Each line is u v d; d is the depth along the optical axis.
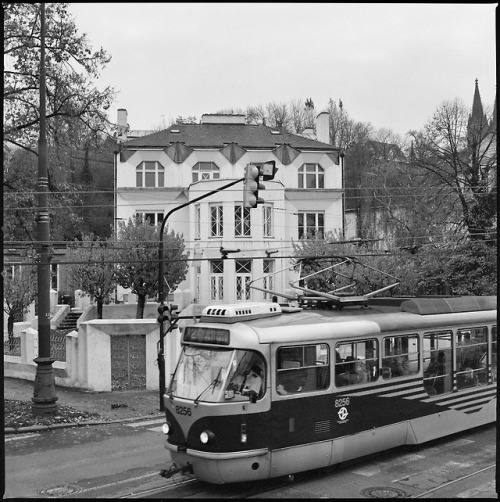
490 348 16.00
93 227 64.19
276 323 11.86
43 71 18.20
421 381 13.94
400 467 12.83
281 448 11.19
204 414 10.94
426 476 12.19
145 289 32.81
